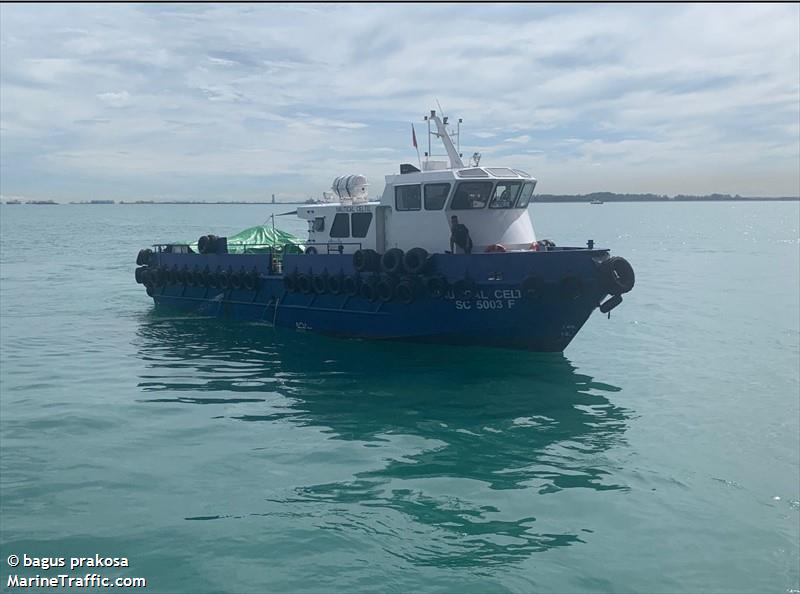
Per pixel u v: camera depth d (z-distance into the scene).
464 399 13.02
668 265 43.19
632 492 8.95
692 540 7.73
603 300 15.60
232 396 13.11
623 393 13.65
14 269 37.88
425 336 16.48
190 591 6.63
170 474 9.33
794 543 7.68
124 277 34.03
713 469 9.77
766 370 15.64
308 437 10.85
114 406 12.41
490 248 16.08
